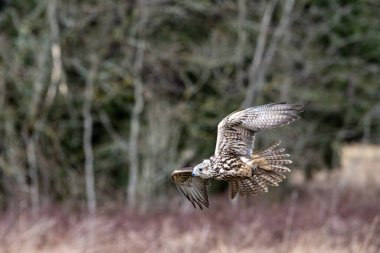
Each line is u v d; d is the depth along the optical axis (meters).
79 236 17.89
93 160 25.59
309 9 26.52
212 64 24.86
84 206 24.36
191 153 25.05
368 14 26.80
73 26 24.44
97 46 24.75
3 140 24.12
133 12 24.84
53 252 16.91
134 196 24.47
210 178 7.59
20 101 24.41
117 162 25.64
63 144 25.19
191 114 25.03
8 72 24.16
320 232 17.97
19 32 24.27
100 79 24.69
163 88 25.44
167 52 24.94
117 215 21.47
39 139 24.61
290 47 25.53
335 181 27.98
